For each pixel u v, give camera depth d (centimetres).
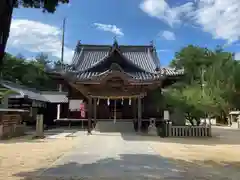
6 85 2628
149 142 1464
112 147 1224
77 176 645
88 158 911
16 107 2675
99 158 912
